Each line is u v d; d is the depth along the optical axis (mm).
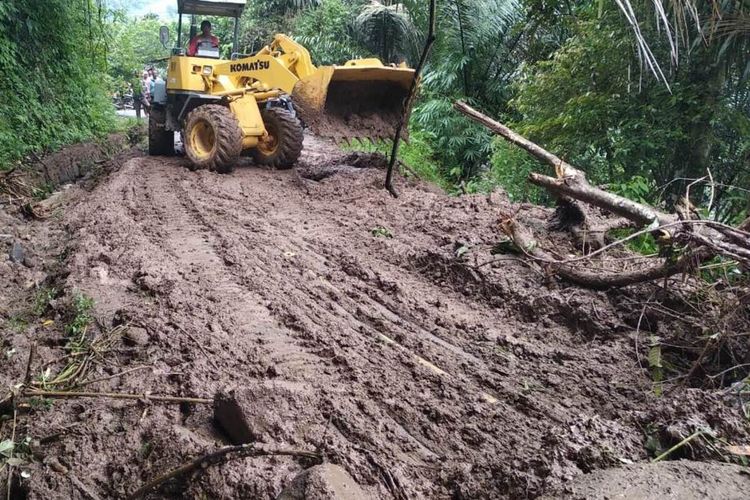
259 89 8945
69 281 4867
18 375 3734
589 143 8195
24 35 11281
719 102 7293
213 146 8711
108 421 3250
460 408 3383
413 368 3756
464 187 8602
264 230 6211
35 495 2775
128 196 7398
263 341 3998
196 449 2895
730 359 3932
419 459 2979
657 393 3580
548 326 4410
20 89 10539
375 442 3037
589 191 5160
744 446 2668
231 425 3080
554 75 8703
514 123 10102
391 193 7711
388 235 6098
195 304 4477
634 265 4996
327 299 4684
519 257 5227
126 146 14664
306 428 3084
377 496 2676
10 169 8711
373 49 16500
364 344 4031
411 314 4508
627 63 7828
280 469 2771
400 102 8953
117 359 3865
